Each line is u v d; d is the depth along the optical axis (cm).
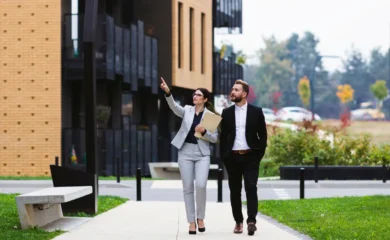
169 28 4191
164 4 4188
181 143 1480
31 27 3475
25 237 1352
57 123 3466
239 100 1468
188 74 4397
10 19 3481
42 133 3472
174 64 4194
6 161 3491
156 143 4209
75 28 3475
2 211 1753
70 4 3584
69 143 3481
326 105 17138
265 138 1473
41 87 3475
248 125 1464
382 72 17512
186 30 4366
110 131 3647
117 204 2075
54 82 3466
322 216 1789
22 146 3481
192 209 1480
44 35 3466
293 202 2217
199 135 1464
